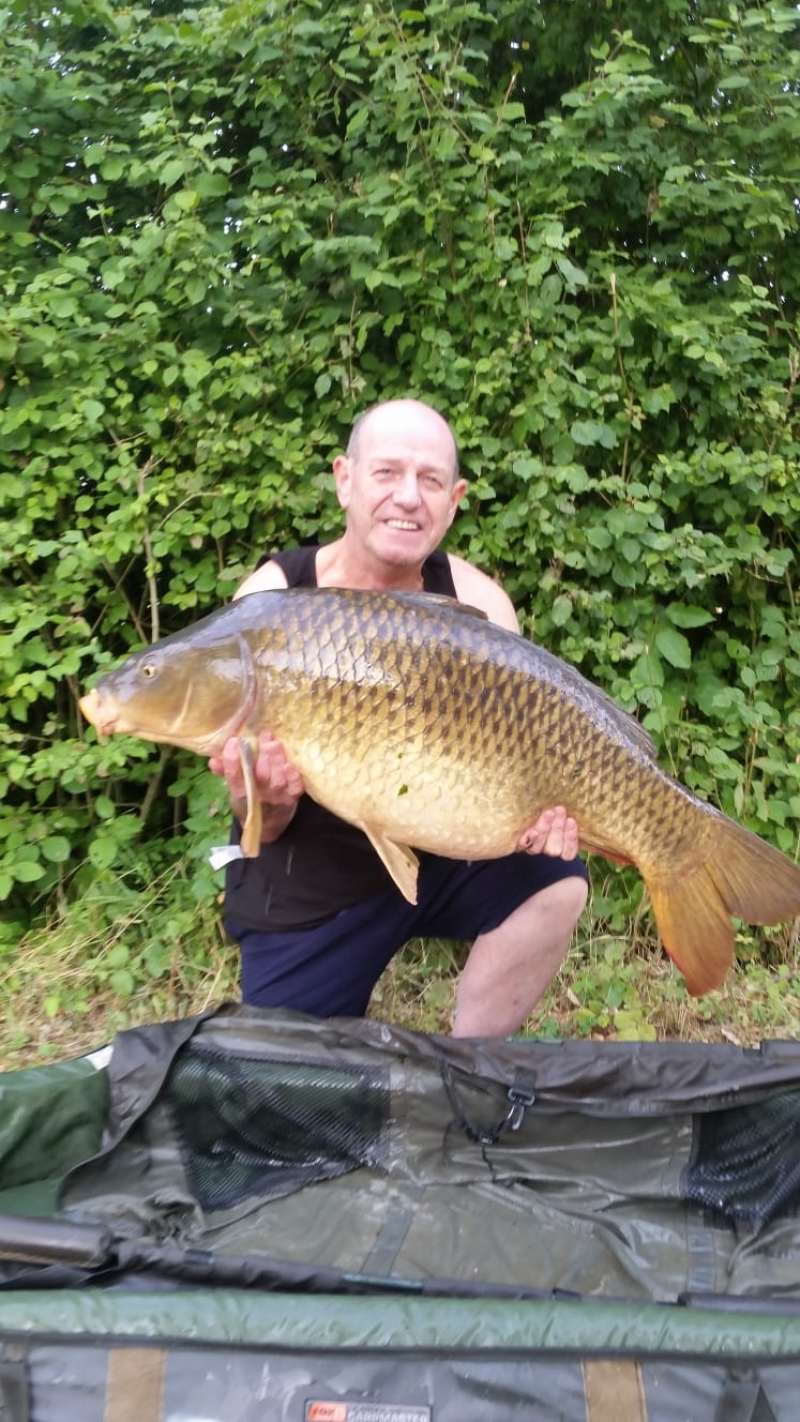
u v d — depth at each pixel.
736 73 3.77
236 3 3.74
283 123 3.72
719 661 3.65
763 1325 1.22
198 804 3.21
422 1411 1.15
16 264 3.57
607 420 3.52
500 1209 1.96
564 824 1.91
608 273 3.49
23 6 3.53
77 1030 2.88
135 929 3.24
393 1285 1.55
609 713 1.94
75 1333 1.16
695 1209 1.97
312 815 2.24
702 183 3.72
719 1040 2.94
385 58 3.38
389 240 3.50
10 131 3.47
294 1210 1.94
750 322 3.55
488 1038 2.01
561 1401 1.16
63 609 3.44
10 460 3.29
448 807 1.83
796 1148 1.94
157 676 1.81
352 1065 1.97
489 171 3.54
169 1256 1.45
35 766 3.06
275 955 2.33
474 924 2.43
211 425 3.37
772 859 1.98
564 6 3.77
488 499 3.54
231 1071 1.95
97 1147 1.90
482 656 1.81
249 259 3.73
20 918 3.43
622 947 3.20
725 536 3.53
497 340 3.43
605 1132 1.98
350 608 1.81
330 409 3.46
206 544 3.52
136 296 3.40
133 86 3.76
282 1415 1.14
